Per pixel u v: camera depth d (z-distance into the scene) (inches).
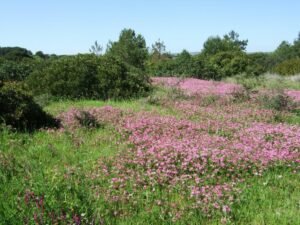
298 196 256.5
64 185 240.4
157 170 282.5
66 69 657.6
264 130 424.5
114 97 645.9
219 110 565.3
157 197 247.4
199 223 215.5
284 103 593.0
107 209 221.0
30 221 192.9
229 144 359.3
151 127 412.5
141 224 211.8
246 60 1658.5
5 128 368.5
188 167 298.7
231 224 215.2
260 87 932.6
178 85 859.4
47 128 407.5
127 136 390.3
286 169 309.7
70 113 467.8
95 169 289.6
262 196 252.8
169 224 213.2
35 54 2279.8
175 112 537.6
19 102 401.1
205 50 2511.1
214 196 242.8
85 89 644.1
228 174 285.9
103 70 668.1
